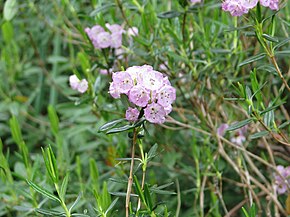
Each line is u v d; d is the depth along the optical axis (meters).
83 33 0.59
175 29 0.58
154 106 0.40
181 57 0.57
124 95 0.41
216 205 0.55
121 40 0.58
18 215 0.58
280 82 0.60
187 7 0.56
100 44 0.57
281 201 0.60
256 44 0.59
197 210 0.62
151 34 0.60
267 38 0.44
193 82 0.59
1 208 0.59
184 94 0.64
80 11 0.63
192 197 0.64
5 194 0.58
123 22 0.63
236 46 0.57
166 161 0.64
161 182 0.65
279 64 0.60
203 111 0.61
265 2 0.44
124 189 0.62
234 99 0.45
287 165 0.62
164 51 0.58
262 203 0.62
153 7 0.64
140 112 0.41
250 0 0.44
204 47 0.57
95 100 0.60
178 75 0.61
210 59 0.58
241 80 0.57
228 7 0.44
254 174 0.63
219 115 0.63
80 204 0.56
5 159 0.54
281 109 0.63
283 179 0.55
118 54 0.60
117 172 0.59
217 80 0.59
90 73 0.60
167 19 0.59
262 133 0.47
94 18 0.60
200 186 0.60
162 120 0.41
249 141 0.59
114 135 0.63
